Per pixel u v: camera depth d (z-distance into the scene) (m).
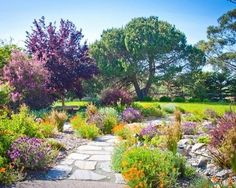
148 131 10.48
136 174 5.92
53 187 6.21
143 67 39.03
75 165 7.68
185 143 9.55
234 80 41.38
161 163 6.52
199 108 22.80
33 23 22.66
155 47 36.94
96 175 6.98
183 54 39.03
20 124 9.79
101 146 9.91
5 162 7.04
